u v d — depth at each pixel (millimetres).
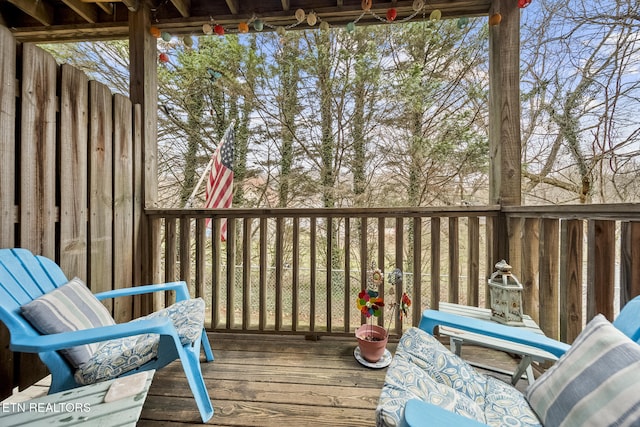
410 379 885
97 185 1706
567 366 823
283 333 1969
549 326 1466
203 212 2027
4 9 2270
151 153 2176
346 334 1922
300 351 1777
